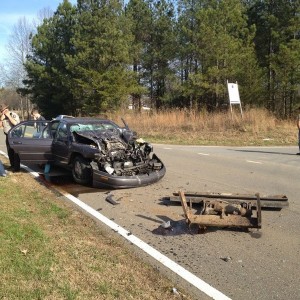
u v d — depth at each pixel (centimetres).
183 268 448
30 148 989
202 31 3177
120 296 371
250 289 402
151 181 860
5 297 358
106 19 3288
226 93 3334
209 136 2161
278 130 2212
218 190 824
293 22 3158
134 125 2652
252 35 3269
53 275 404
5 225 539
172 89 4072
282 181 923
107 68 3372
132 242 525
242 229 577
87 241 512
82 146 870
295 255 488
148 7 3969
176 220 620
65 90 3762
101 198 759
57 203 713
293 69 3120
